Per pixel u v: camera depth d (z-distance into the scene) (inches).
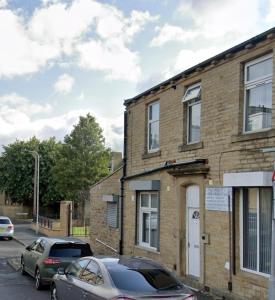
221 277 510.0
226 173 502.3
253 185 454.3
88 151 1873.8
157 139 698.8
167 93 660.1
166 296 323.6
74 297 383.2
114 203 830.5
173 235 617.9
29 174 2177.7
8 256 938.7
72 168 1849.2
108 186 869.8
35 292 553.0
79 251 578.6
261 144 460.4
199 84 589.6
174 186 620.4
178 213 605.3
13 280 637.3
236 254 489.7
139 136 741.3
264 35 461.4
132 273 346.3
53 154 2181.3
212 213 532.1
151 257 678.5
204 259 542.9
